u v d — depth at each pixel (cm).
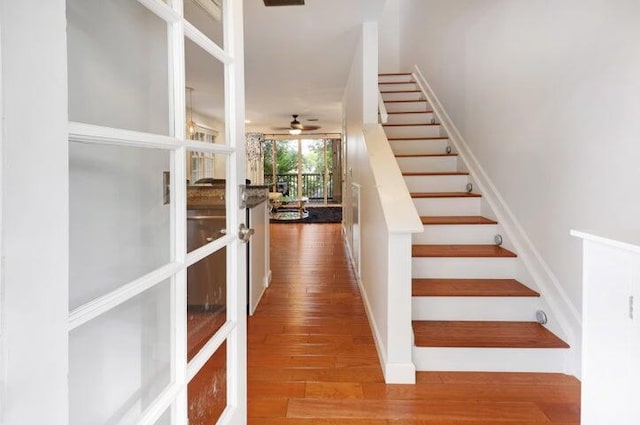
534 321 225
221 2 126
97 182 78
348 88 487
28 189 50
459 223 281
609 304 85
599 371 89
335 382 192
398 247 191
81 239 73
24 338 49
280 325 265
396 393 183
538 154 224
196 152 112
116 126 87
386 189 223
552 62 207
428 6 471
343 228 628
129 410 86
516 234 253
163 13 92
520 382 191
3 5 46
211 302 122
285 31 332
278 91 557
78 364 72
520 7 244
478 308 227
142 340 91
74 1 73
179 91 98
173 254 99
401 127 420
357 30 330
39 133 52
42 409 52
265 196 351
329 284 364
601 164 168
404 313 192
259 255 320
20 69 49
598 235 89
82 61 76
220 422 120
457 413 168
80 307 69
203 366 114
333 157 1193
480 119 314
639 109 146
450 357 202
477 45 320
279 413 167
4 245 47
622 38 154
